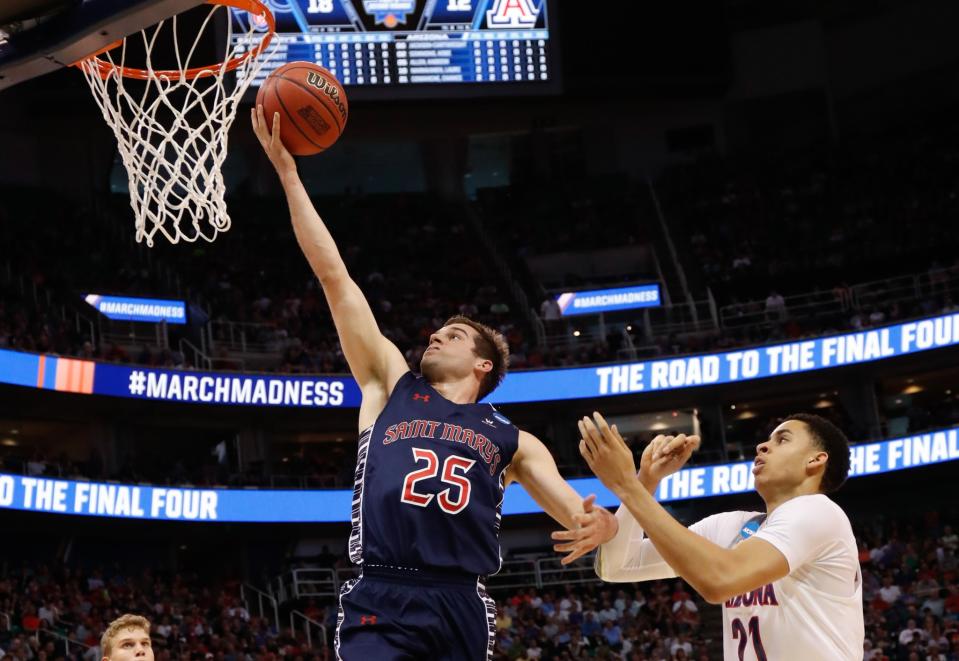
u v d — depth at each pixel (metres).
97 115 28.44
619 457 3.39
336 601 23.12
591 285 28.78
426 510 3.39
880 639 19.25
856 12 32.50
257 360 26.38
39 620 18.86
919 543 22.47
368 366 3.85
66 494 21.41
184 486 22.75
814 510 3.63
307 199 4.03
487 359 3.81
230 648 19.22
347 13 26.14
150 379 23.36
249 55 7.60
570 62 28.91
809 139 32.34
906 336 24.52
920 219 28.98
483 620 3.38
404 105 27.11
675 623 20.70
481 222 31.94
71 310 25.62
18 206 28.02
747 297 28.83
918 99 32.00
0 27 6.65
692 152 32.56
